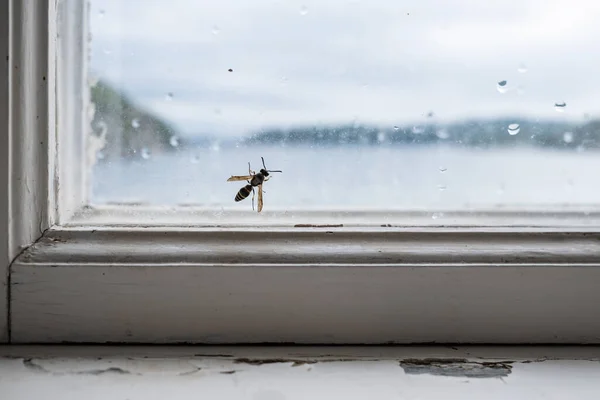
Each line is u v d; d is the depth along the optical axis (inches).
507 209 13.5
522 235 12.1
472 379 10.6
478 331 11.7
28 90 11.6
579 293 11.7
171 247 11.8
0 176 11.3
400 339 11.7
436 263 11.7
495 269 11.6
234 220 13.1
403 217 13.3
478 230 12.2
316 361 11.1
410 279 11.6
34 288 11.5
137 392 10.1
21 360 11.0
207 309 11.6
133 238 11.9
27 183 11.7
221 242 11.9
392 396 10.1
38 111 11.8
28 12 11.6
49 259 11.6
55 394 10.0
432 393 10.2
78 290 11.5
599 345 11.7
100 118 13.6
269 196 13.9
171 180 13.8
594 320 11.7
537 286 11.7
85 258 11.6
